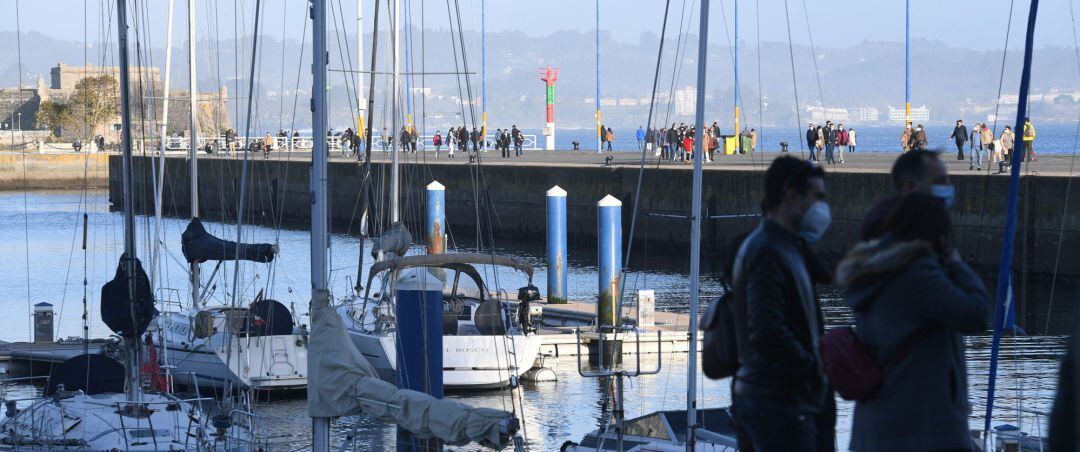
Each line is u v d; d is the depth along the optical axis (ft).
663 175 207.62
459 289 105.50
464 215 249.55
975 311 18.52
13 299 149.28
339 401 47.50
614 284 113.70
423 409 46.47
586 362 107.04
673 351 109.09
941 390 19.07
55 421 63.05
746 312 20.62
